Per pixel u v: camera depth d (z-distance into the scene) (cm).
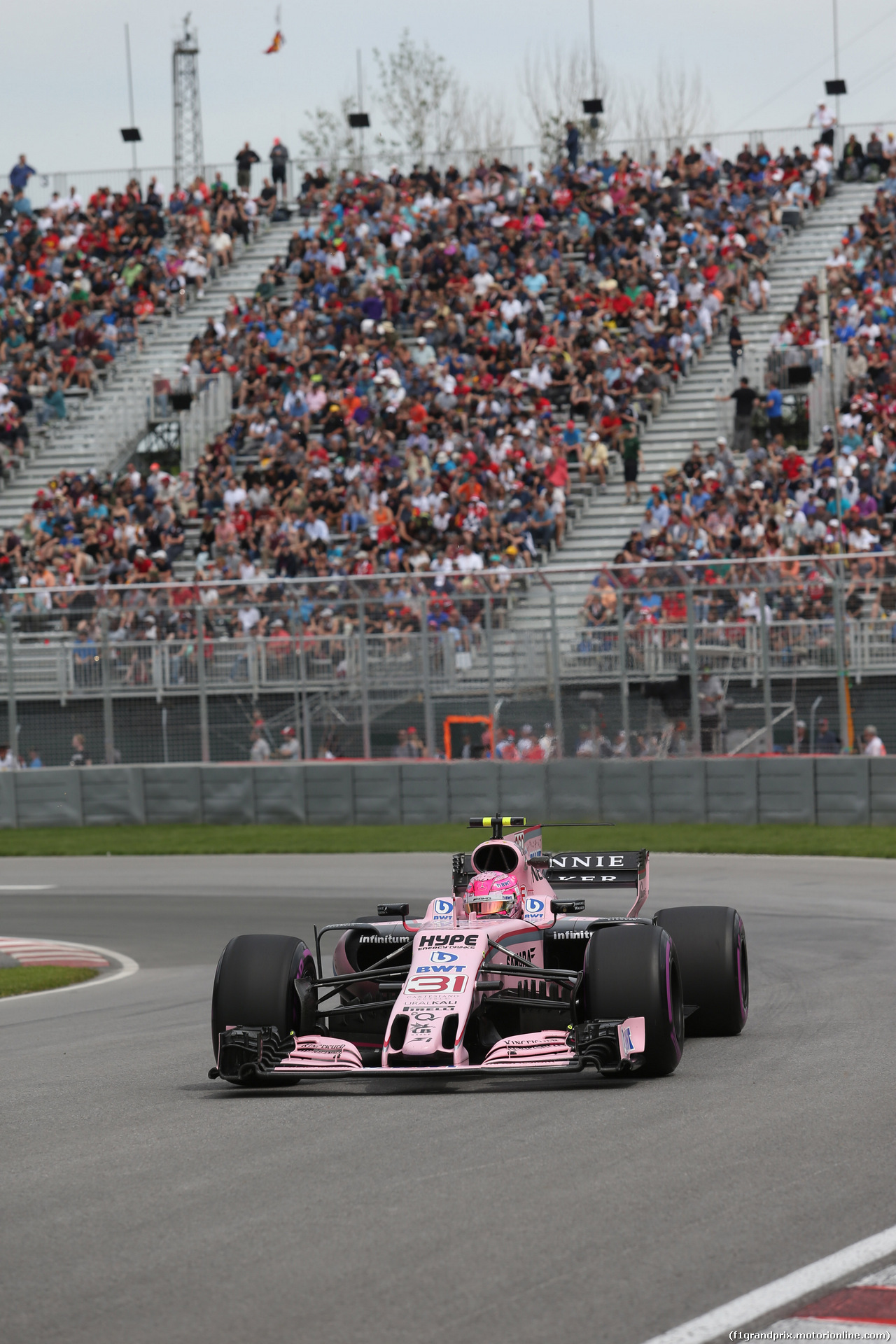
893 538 11325
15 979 5425
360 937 3575
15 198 17362
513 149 16800
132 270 16262
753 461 12150
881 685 9175
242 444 13888
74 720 10744
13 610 10750
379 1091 3081
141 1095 3119
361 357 14138
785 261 15075
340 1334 1720
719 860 8344
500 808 9938
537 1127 2648
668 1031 2994
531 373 13612
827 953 5081
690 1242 1986
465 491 12431
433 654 10131
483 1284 1858
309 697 10381
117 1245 2048
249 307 15200
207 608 10556
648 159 16988
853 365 13062
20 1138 2739
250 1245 2028
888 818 9081
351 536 12506
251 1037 2998
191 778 10550
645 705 9706
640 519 12369
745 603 9469
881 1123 2616
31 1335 1742
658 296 14312
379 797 10206
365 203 16362
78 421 14875
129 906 7556
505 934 3244
